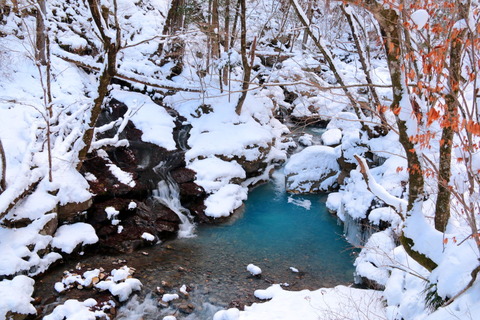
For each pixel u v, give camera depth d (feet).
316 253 30.01
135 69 48.32
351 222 31.40
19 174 26.71
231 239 31.50
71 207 28.66
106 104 44.24
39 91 38.58
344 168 38.27
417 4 14.24
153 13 64.08
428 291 17.16
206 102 45.52
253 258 29.04
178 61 51.26
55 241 26.86
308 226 33.86
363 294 23.59
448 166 15.40
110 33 26.09
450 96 13.60
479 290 13.80
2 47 37.17
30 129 31.27
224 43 53.72
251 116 46.78
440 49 12.77
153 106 45.11
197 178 36.81
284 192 40.06
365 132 36.99
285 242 31.32
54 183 28.19
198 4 50.47
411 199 16.35
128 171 35.06
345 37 77.46
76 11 51.96
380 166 32.48
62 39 45.11
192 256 28.81
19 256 24.17
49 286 24.32
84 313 21.58
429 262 15.97
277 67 63.98
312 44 72.69
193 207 34.65
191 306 23.49
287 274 27.25
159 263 27.63
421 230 16.26
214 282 25.89
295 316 21.72
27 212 26.05
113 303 23.12
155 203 33.81
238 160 40.04
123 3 60.90
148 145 39.83
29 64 39.93
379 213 28.48
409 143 14.85
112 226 30.04
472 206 13.99
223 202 35.14
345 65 64.64
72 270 26.00
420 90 13.94
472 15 12.24
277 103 55.93
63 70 39.50
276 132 49.62
